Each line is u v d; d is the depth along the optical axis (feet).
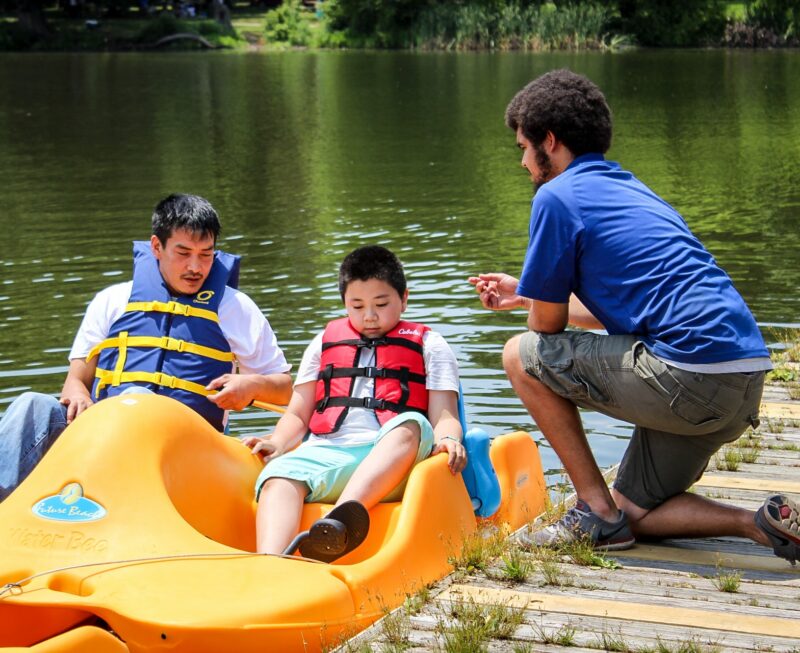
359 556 12.12
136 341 14.03
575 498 14.62
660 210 12.42
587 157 12.80
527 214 40.81
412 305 28.19
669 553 12.69
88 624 11.03
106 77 114.62
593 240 12.23
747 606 11.04
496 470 13.97
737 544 13.05
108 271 32.40
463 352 24.34
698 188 46.73
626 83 99.55
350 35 171.83
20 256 34.50
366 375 13.09
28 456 13.10
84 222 40.06
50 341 25.43
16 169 54.34
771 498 11.99
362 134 67.00
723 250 34.53
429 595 11.37
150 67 128.77
